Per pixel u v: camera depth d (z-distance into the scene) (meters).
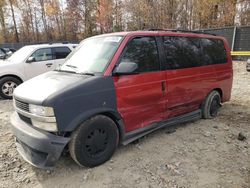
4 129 5.35
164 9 31.12
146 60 4.22
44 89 3.53
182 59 4.83
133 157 4.00
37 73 8.68
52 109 3.25
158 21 30.95
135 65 3.82
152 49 4.35
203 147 4.34
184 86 4.82
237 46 18.02
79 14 42.50
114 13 39.28
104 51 4.06
